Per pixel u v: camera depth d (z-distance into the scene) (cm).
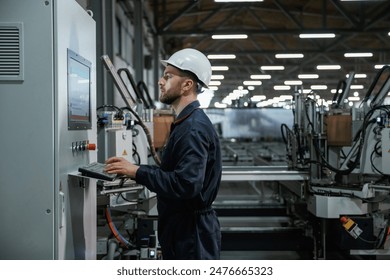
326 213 340
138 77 718
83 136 189
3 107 150
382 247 330
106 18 498
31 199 151
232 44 1229
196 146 154
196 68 167
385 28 790
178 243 165
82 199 186
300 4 920
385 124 323
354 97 1394
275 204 523
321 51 970
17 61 150
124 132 272
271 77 1268
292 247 423
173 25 1084
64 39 159
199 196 163
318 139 368
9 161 150
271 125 711
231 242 425
